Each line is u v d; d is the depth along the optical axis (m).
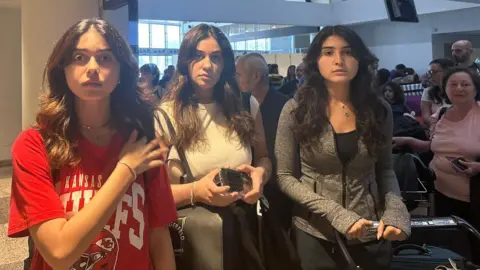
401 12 5.45
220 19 9.42
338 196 1.58
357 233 1.44
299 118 1.60
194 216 1.44
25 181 0.97
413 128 3.01
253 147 1.76
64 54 1.00
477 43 11.69
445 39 11.24
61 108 1.02
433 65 3.81
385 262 1.61
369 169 1.62
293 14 10.53
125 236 1.05
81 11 3.73
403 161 2.46
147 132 1.12
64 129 1.02
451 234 2.07
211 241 1.41
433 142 2.55
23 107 3.92
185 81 1.62
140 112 1.12
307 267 1.58
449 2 9.41
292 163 1.65
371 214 1.61
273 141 2.16
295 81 4.10
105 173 1.05
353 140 1.58
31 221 0.94
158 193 1.17
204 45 1.58
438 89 3.43
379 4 10.16
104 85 1.01
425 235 2.09
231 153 1.60
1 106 5.52
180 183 1.54
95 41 1.00
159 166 1.07
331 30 1.59
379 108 1.61
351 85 1.62
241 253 1.49
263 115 2.31
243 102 1.74
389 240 1.55
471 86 2.38
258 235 1.57
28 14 3.77
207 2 9.20
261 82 2.42
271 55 10.17
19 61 5.58
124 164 1.00
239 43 11.10
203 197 1.44
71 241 0.91
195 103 1.62
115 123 1.10
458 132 2.43
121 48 1.05
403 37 11.59
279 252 1.60
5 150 5.55
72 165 1.02
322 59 1.59
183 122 1.55
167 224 1.19
